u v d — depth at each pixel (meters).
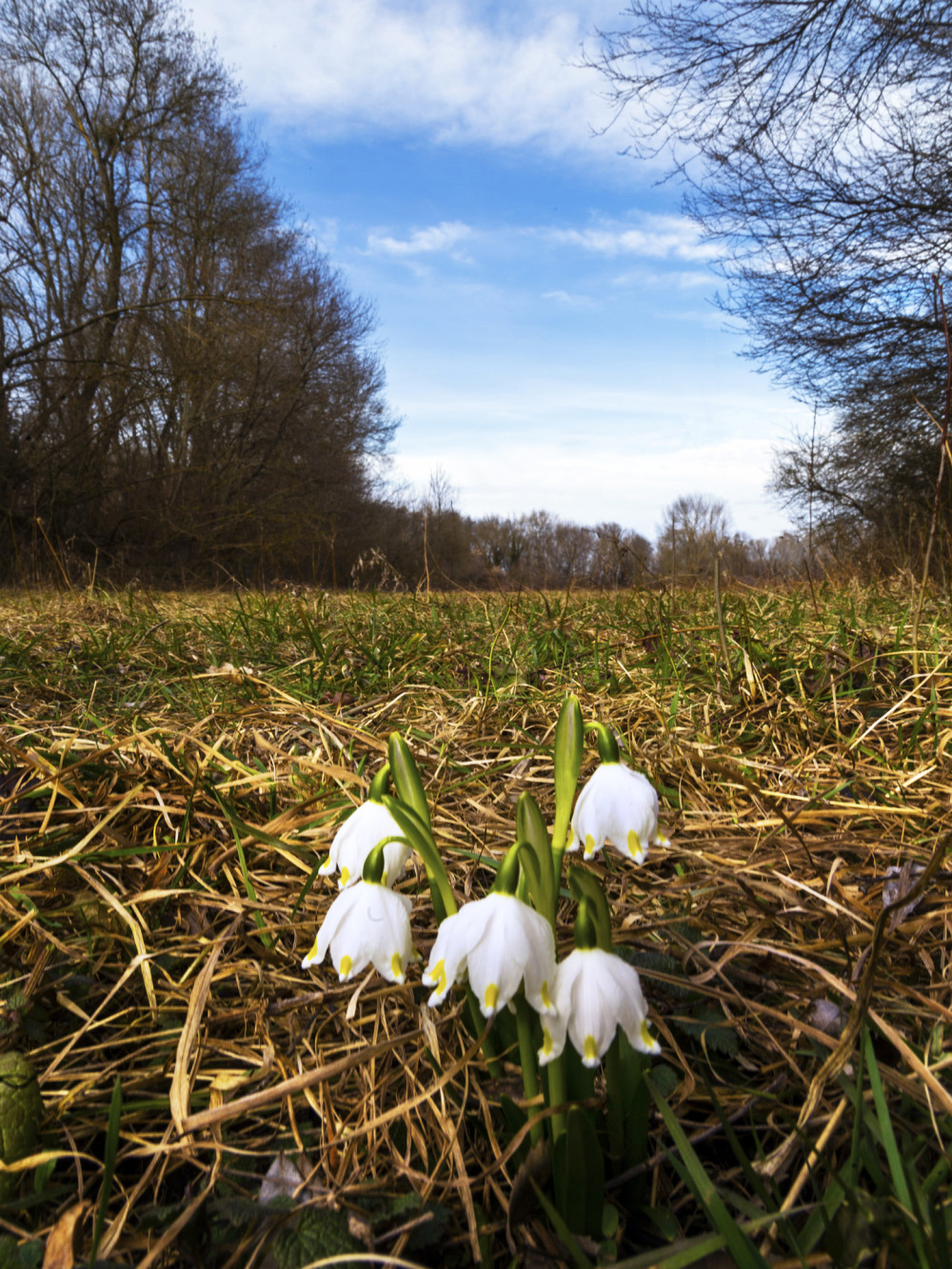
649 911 0.37
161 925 0.37
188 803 0.43
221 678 0.74
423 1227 0.22
